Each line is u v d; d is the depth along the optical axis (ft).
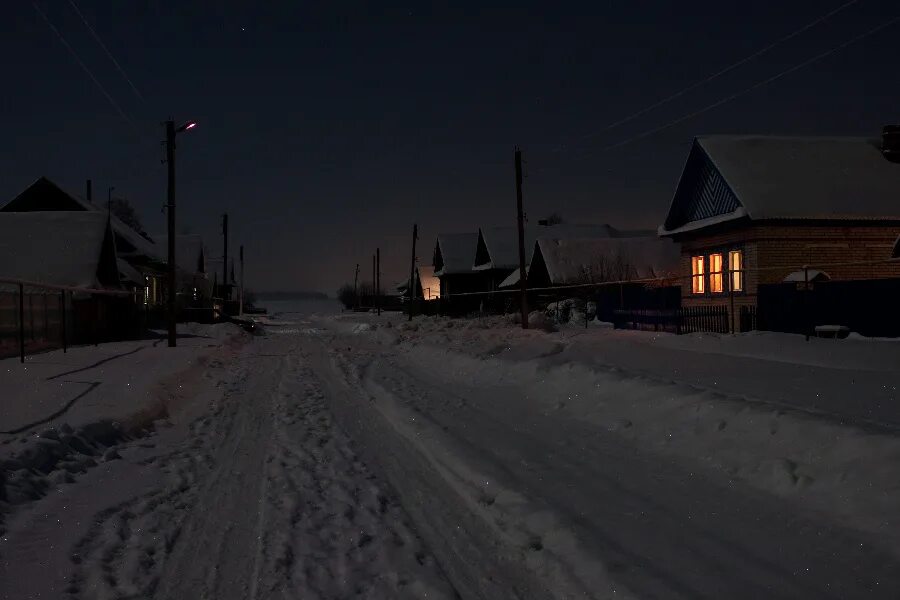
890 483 17.76
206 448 31.37
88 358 65.98
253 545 18.54
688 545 16.71
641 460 24.93
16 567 16.62
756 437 23.25
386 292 435.12
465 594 15.26
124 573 16.51
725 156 85.20
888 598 13.62
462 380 51.31
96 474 25.80
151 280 156.66
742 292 78.69
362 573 16.47
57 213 101.55
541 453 26.50
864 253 77.82
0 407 35.37
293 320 274.36
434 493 23.24
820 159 85.66
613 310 100.58
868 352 42.16
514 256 185.47
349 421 37.42
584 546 16.70
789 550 16.15
